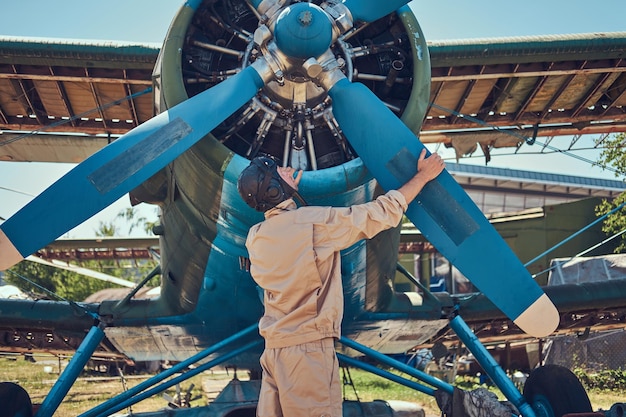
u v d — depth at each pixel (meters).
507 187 42.78
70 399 13.21
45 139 8.81
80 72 7.59
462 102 8.51
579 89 8.43
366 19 4.92
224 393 7.36
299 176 2.88
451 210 4.07
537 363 15.81
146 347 8.03
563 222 19.69
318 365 2.46
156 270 7.44
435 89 8.24
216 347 6.20
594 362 14.09
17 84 7.86
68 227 4.25
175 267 6.58
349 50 5.07
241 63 5.11
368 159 4.55
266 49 4.71
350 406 7.37
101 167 4.34
